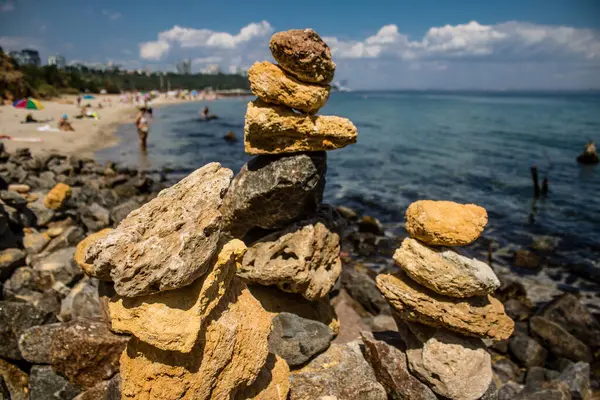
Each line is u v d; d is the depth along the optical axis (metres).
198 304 0.41
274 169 0.64
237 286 0.51
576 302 1.19
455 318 0.58
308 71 0.60
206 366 0.43
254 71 0.61
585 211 2.38
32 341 0.63
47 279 1.00
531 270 1.62
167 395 0.42
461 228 0.56
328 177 3.06
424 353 0.60
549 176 3.22
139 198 2.12
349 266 1.51
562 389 0.82
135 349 0.43
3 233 1.10
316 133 0.63
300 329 0.65
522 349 1.04
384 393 0.62
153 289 0.40
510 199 2.60
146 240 0.40
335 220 0.73
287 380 0.55
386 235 1.91
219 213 0.43
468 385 0.59
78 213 1.56
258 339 0.49
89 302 0.86
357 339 0.76
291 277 0.65
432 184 2.90
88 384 0.61
